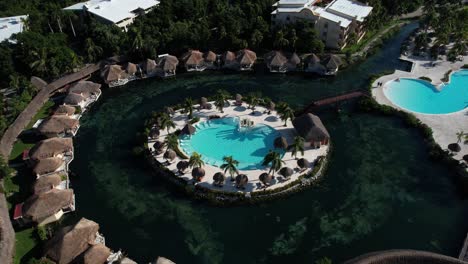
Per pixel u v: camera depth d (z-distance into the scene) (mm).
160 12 125750
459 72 107938
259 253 60438
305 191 71188
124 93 102375
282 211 67438
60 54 107125
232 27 116188
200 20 123750
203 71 110250
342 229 64125
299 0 122812
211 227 64688
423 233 63469
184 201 69500
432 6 138875
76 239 58000
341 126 87812
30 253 59781
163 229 64562
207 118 90375
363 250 60688
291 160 77312
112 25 119062
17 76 101750
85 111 95562
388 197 69875
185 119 90188
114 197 70938
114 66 104750
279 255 60125
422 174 74688
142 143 82875
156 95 101062
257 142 83000
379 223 65062
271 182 71875
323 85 103375
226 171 71375
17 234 62844
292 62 107562
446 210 67312
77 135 87375
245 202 68500
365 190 71438
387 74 106562
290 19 119562
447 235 63094
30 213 62750
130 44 113688
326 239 62438
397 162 77688
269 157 71000
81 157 80875
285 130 86062
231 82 105438
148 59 108125
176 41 115188
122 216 67062
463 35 115125
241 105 94750
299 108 93500
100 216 67188
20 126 86375
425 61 113812
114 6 131875
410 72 107500
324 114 91625
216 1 136875
